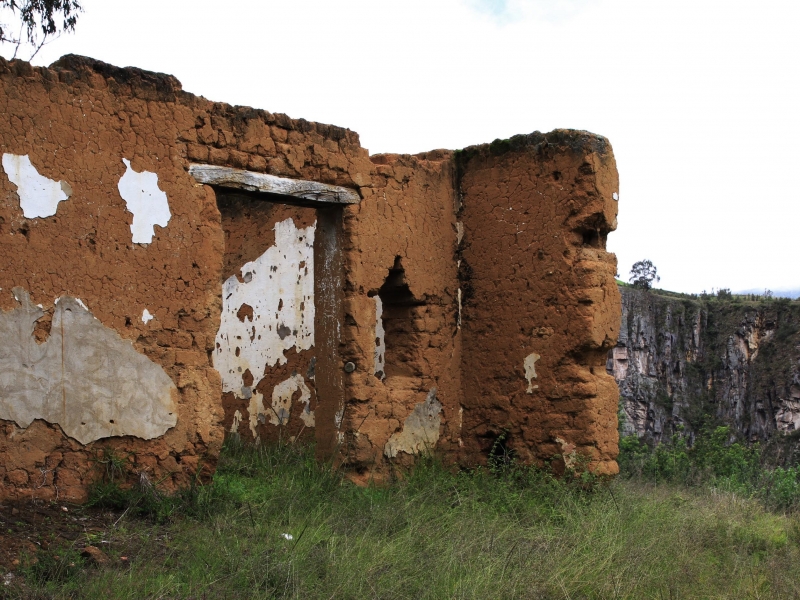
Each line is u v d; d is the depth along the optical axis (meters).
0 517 5.89
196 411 7.30
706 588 6.00
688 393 56.53
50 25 11.62
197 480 7.26
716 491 10.34
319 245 9.03
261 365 12.21
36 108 6.44
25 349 6.32
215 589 5.18
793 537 8.01
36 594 4.84
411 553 6.23
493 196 9.90
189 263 7.34
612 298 9.41
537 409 9.42
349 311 8.72
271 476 8.62
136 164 7.02
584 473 8.84
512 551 6.34
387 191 9.18
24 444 6.30
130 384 6.90
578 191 9.19
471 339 10.07
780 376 55.44
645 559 6.39
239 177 7.73
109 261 6.81
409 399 9.37
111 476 6.75
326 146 8.54
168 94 7.25
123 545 5.85
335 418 8.82
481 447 9.95
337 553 6.01
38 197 6.43
